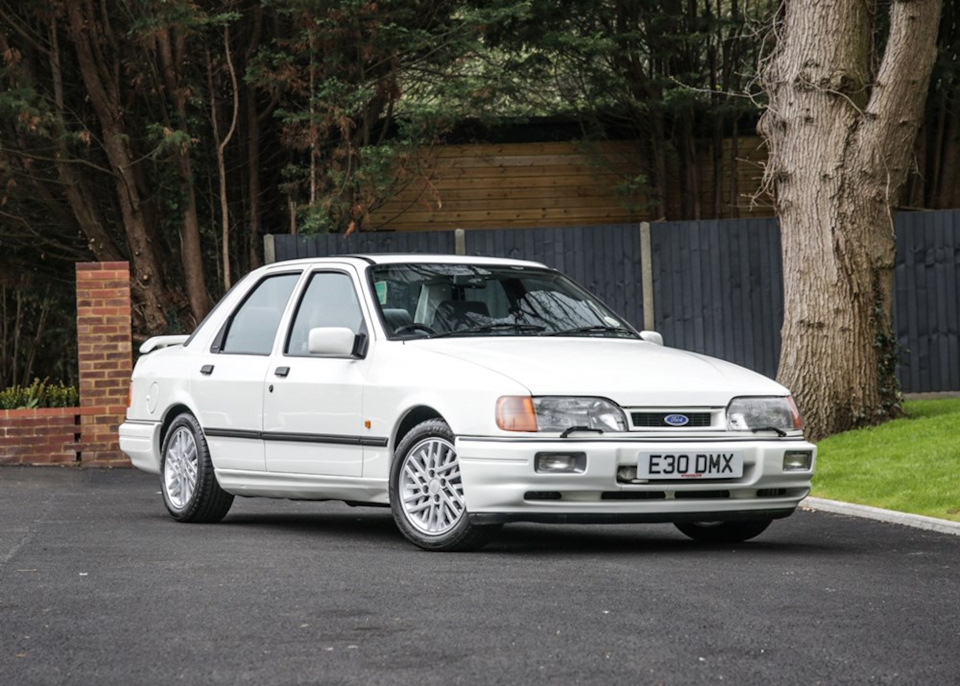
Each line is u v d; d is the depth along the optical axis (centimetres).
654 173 2688
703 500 918
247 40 2467
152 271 2339
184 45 2295
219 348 1166
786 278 1738
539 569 834
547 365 928
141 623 660
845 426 1697
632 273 2259
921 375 2241
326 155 2430
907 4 1644
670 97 2447
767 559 909
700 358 1017
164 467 1200
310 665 564
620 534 1088
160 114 2364
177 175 2341
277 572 822
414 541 944
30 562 884
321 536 1052
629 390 909
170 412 1210
